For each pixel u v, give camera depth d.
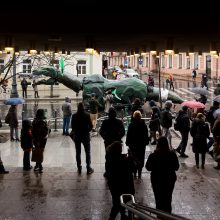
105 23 11.48
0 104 37.06
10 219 9.57
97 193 11.45
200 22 11.02
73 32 13.08
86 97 27.36
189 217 9.66
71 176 13.21
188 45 18.38
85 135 13.42
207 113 18.69
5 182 12.55
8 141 19.55
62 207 10.34
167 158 9.26
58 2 9.62
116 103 28.34
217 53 18.33
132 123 12.74
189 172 13.70
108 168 8.98
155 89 29.23
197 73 67.62
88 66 51.84
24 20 10.92
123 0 9.64
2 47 17.77
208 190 11.69
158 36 14.35
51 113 30.59
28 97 40.38
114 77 57.03
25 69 46.97
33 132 13.65
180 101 30.06
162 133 19.22
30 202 10.72
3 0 9.48
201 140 14.09
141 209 7.87
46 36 14.45
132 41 16.92
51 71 27.84
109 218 9.09
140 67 90.06
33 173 13.61
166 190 9.27
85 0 9.60
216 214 9.87
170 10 9.75
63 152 16.95
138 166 12.69
